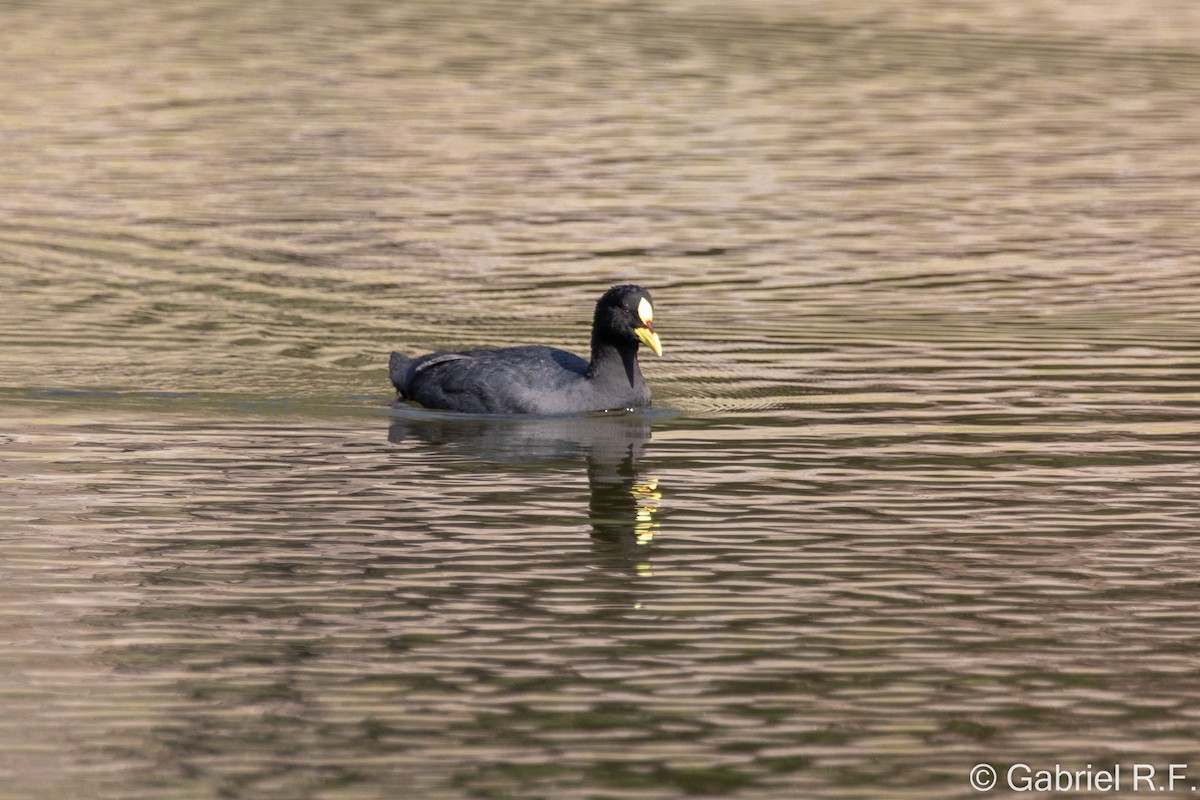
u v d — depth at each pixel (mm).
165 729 11039
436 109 36812
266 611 12922
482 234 27531
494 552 14234
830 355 21281
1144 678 11953
